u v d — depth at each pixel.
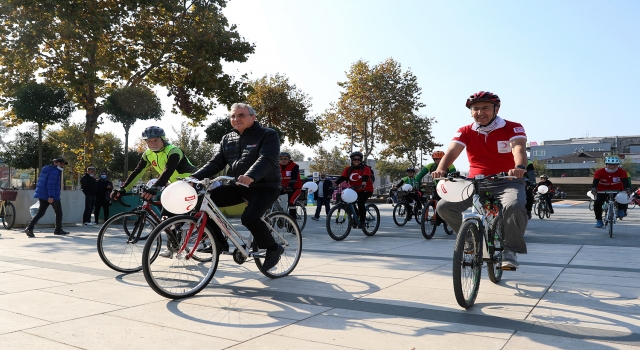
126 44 18.59
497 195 4.44
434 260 6.30
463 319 3.46
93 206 12.93
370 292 4.32
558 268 5.64
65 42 17.05
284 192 10.31
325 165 57.44
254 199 4.64
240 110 4.78
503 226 4.31
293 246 5.27
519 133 4.35
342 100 36.06
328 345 2.90
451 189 4.13
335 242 8.71
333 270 5.49
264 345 2.89
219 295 4.19
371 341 2.97
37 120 15.02
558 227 12.30
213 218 4.46
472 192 4.09
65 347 2.82
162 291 3.98
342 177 9.59
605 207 10.64
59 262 5.94
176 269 4.20
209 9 19.14
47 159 21.36
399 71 35.88
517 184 4.39
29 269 5.42
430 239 9.34
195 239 4.25
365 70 35.72
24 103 14.75
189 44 18.31
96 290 4.34
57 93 15.12
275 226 5.09
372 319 3.45
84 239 8.82
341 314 3.58
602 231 11.13
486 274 5.19
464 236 3.67
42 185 9.42
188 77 18.92
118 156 31.42
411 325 3.30
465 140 4.59
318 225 13.00
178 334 3.09
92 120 18.09
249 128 4.85
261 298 4.08
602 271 5.43
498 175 4.00
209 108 20.34
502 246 4.39
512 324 3.33
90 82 16.25
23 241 8.46
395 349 2.83
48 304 3.82
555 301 4.00
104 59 17.42
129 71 18.80
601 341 2.97
